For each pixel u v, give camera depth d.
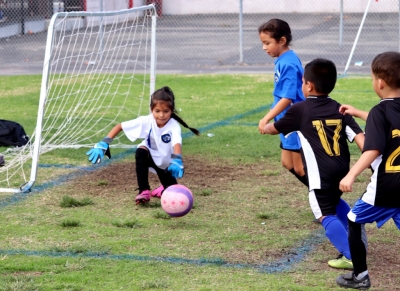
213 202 14.62
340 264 10.50
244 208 14.16
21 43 55.50
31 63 45.16
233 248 11.55
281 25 12.85
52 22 15.82
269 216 13.45
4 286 9.52
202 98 31.05
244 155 19.52
